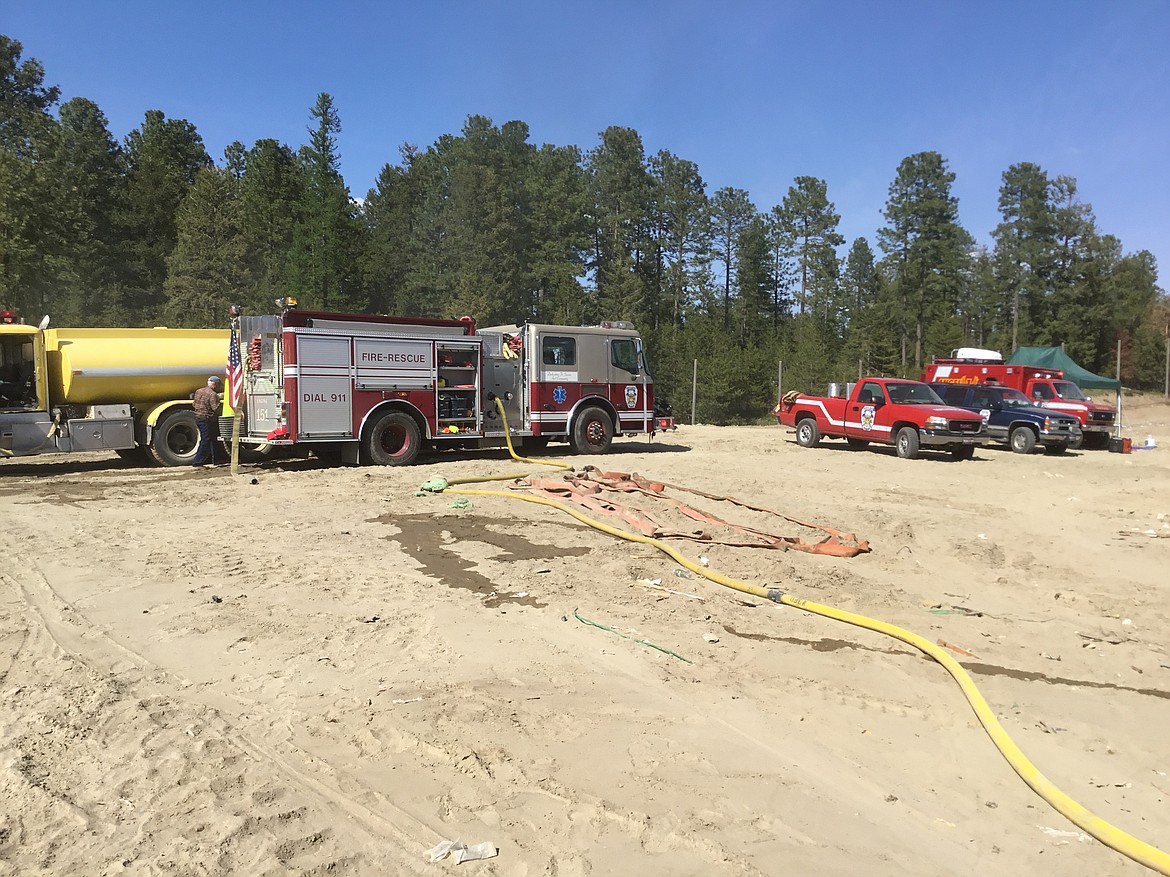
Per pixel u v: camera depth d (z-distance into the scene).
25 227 34.09
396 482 13.23
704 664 5.50
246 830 3.34
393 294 54.81
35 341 14.20
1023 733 4.63
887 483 15.05
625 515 9.94
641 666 5.40
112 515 10.24
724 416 54.44
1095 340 77.25
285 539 8.84
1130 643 6.36
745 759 4.15
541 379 17.14
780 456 19.39
